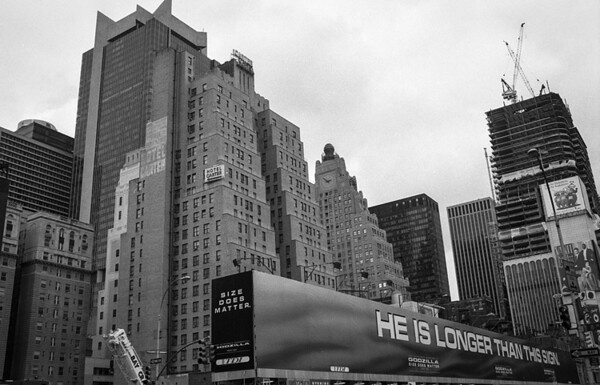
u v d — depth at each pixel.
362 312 55.09
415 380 60.44
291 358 44.44
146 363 117.31
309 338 46.88
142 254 129.00
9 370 131.25
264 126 158.75
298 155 165.00
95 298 186.38
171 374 109.38
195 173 131.75
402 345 59.97
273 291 44.66
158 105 141.25
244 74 182.12
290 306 45.91
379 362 55.25
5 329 125.88
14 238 132.88
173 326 121.00
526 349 92.75
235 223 123.50
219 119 135.12
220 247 120.81
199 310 118.38
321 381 50.47
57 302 138.62
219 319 44.22
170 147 135.88
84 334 142.25
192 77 146.38
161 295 122.06
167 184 132.00
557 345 121.56
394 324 59.78
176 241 128.38
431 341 66.19
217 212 124.06
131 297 127.19
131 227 133.75
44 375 131.50
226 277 44.81
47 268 138.88
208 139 132.38
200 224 125.94
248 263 122.44
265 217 135.25
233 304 43.69
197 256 123.56
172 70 143.75
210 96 136.88
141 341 121.06
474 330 77.88
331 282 153.00
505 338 86.56
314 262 149.25
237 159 134.88
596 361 119.81
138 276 127.75
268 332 43.09
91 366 139.88
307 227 152.38
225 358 43.06
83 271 146.12
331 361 48.66
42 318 134.50
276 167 152.50
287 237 145.12
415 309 140.12
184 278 68.06
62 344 136.88
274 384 45.88
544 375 95.81
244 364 41.81
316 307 48.78
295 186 156.12
